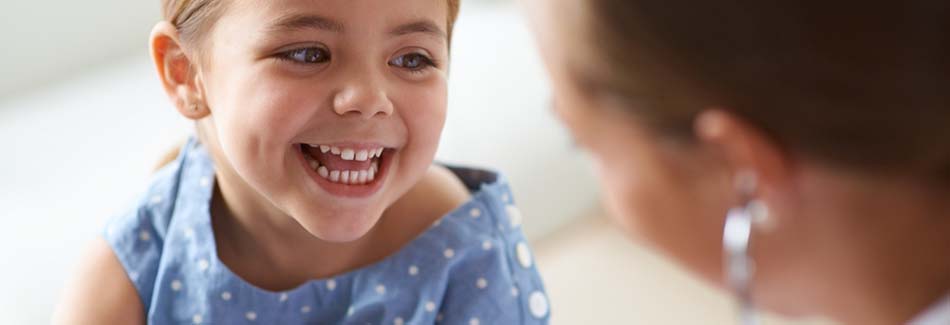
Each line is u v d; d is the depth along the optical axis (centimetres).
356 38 98
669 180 66
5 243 157
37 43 227
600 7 61
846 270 64
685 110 61
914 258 62
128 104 206
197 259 112
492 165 199
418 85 102
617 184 69
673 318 210
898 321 65
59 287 149
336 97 98
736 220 64
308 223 103
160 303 113
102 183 175
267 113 99
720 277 70
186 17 106
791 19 56
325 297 112
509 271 115
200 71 107
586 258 228
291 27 98
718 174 63
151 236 116
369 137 100
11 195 172
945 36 55
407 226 115
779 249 65
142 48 246
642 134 64
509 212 118
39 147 191
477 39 234
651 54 60
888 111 57
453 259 112
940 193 59
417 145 103
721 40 58
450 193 118
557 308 213
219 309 111
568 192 223
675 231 68
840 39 56
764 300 70
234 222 112
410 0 99
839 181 60
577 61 64
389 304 111
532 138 210
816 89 57
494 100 211
